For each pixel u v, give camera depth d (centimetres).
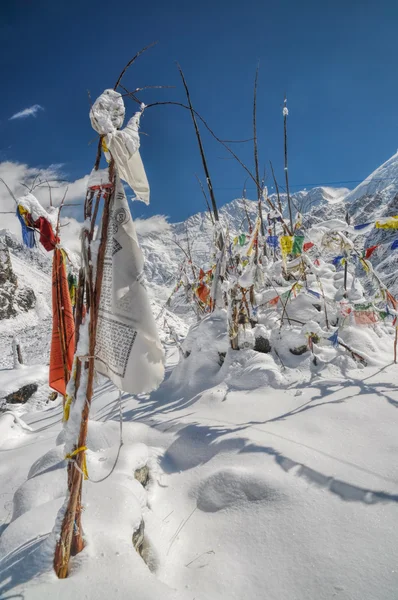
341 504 325
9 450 606
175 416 546
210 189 845
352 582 263
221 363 684
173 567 305
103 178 258
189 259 1038
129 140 254
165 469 435
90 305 257
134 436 494
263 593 273
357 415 461
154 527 340
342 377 587
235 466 391
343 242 652
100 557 253
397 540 284
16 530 293
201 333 730
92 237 262
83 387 255
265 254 916
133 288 259
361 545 287
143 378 255
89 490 321
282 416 490
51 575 240
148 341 257
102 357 267
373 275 628
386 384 539
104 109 255
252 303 782
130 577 240
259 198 658
